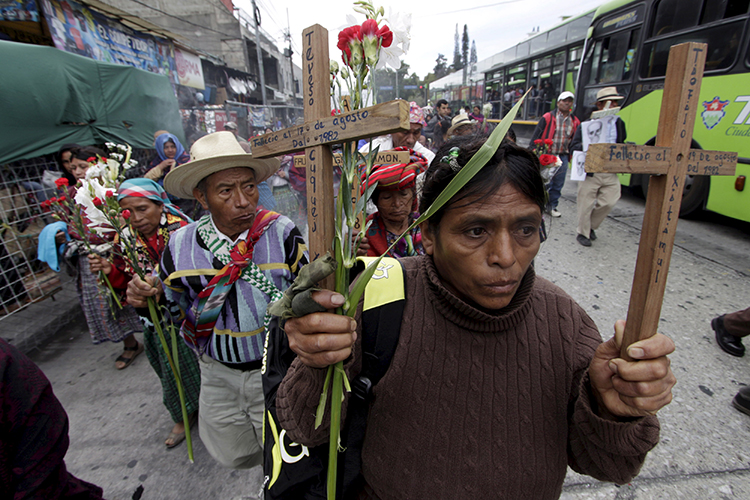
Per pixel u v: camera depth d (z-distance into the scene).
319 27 0.57
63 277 4.33
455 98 16.50
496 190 0.67
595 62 6.64
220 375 1.60
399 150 1.95
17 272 3.36
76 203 2.00
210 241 1.55
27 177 3.43
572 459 0.86
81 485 1.17
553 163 2.15
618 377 0.65
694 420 2.15
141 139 4.69
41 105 3.38
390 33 0.59
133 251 1.72
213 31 13.23
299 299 0.59
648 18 5.40
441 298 0.81
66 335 3.59
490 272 0.70
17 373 0.96
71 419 2.50
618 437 0.70
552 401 0.80
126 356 3.09
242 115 9.29
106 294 2.44
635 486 1.81
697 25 4.65
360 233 0.62
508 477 0.78
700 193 5.01
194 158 1.50
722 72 4.36
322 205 0.61
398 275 0.87
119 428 2.42
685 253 4.39
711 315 3.14
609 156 0.55
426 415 0.80
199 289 1.54
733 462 1.90
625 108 5.91
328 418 0.81
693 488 1.79
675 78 0.59
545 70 8.73
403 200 1.89
